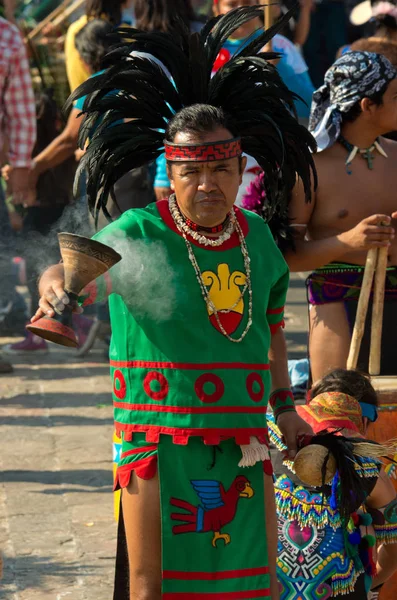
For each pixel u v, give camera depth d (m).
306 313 17.47
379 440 8.07
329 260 8.45
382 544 7.14
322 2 20.48
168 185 11.76
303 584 6.71
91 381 14.37
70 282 5.41
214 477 5.95
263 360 6.15
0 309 17.00
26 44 17.98
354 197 8.62
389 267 8.71
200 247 6.03
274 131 6.38
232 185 5.91
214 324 5.98
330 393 7.17
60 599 8.20
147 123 6.37
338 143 8.70
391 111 8.50
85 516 9.81
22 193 14.73
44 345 15.86
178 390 5.90
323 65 20.61
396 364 8.73
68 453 11.45
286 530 6.77
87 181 6.34
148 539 5.99
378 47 9.85
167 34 6.37
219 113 5.95
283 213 8.05
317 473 6.33
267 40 6.48
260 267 6.20
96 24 13.99
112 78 6.20
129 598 6.24
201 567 5.93
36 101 15.91
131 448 6.03
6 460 11.21
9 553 9.00
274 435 6.89
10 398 13.48
